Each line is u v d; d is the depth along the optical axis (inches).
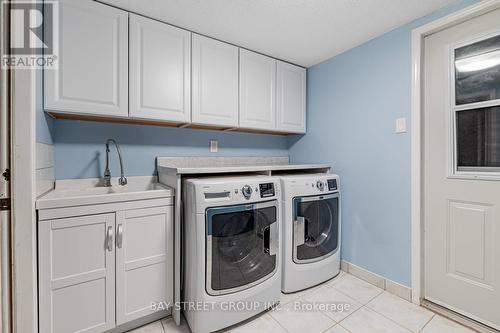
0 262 42.2
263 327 57.6
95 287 50.8
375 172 76.9
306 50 86.2
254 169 70.1
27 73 42.2
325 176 78.6
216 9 62.6
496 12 55.2
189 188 56.5
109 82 60.4
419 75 66.0
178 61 70.6
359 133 81.7
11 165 42.2
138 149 77.7
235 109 82.1
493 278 56.1
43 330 45.9
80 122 68.5
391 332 55.6
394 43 71.9
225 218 57.0
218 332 55.8
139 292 55.9
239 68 83.0
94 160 70.5
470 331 55.6
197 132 89.0
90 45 57.8
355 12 63.9
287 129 96.0
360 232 81.3
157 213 58.1
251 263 61.6
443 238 64.2
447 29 62.9
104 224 51.4
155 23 66.8
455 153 62.1
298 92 99.4
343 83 87.5
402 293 69.5
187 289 58.2
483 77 57.3
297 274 71.2
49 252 46.1
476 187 58.6
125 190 72.6
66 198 47.3
